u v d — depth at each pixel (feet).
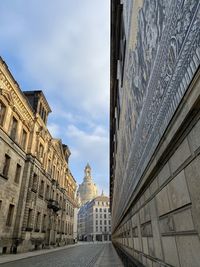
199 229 7.16
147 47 12.27
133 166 20.67
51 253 86.33
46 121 123.24
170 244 10.48
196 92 6.24
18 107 85.76
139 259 21.29
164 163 10.64
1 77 72.18
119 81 32.17
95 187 639.35
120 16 26.45
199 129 6.70
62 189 160.25
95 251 98.32
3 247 72.95
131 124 20.75
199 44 5.74
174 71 7.82
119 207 49.06
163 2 8.86
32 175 96.48
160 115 9.96
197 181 7.11
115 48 31.60
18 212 84.07
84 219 490.08
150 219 14.99
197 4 5.78
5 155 76.89
